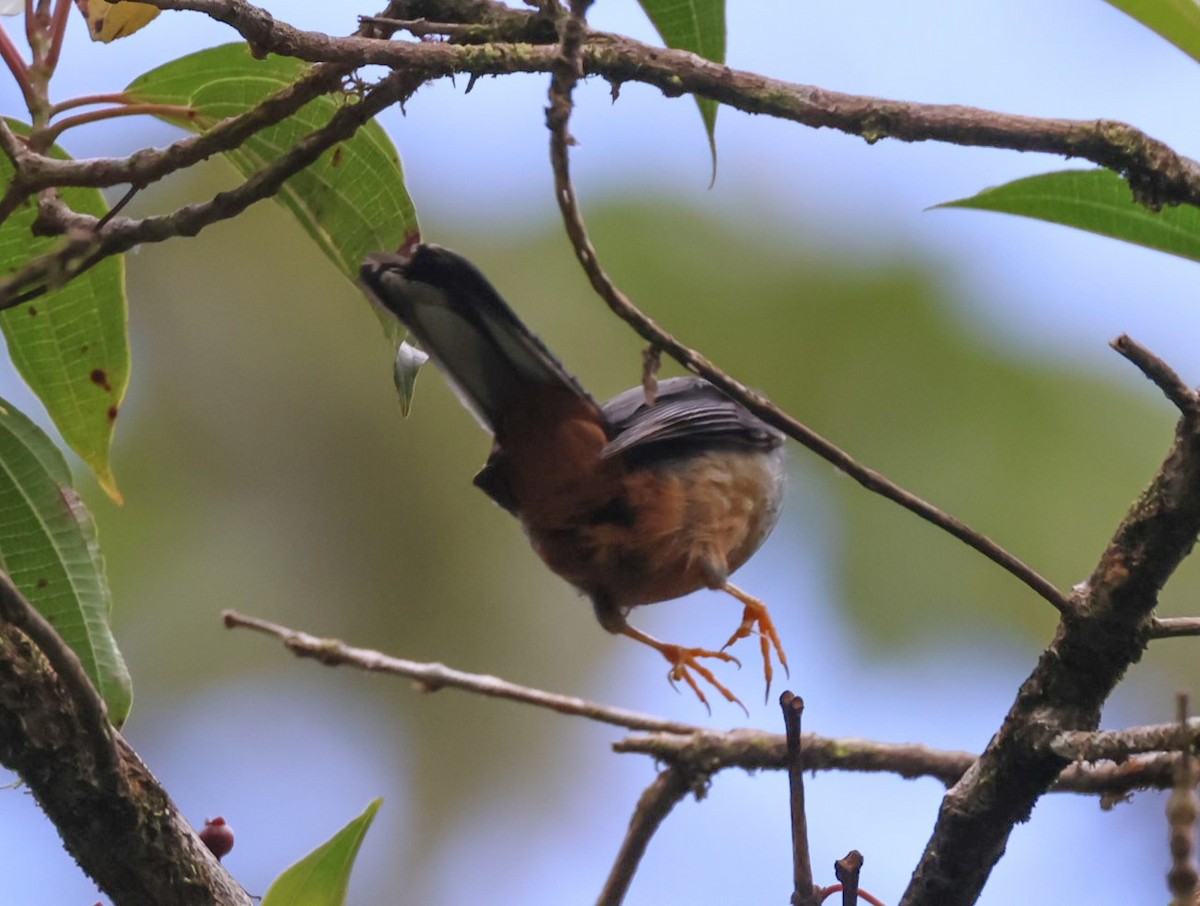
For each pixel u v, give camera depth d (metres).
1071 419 12.62
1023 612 12.03
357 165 5.94
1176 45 4.84
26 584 5.55
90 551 5.64
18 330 6.15
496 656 13.30
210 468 12.88
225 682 12.41
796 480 12.61
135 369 12.95
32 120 5.54
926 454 12.59
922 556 12.27
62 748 4.71
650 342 4.78
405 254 6.21
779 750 7.16
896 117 4.97
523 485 7.94
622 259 13.42
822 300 13.27
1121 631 4.86
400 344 6.40
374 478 13.33
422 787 12.90
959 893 5.32
